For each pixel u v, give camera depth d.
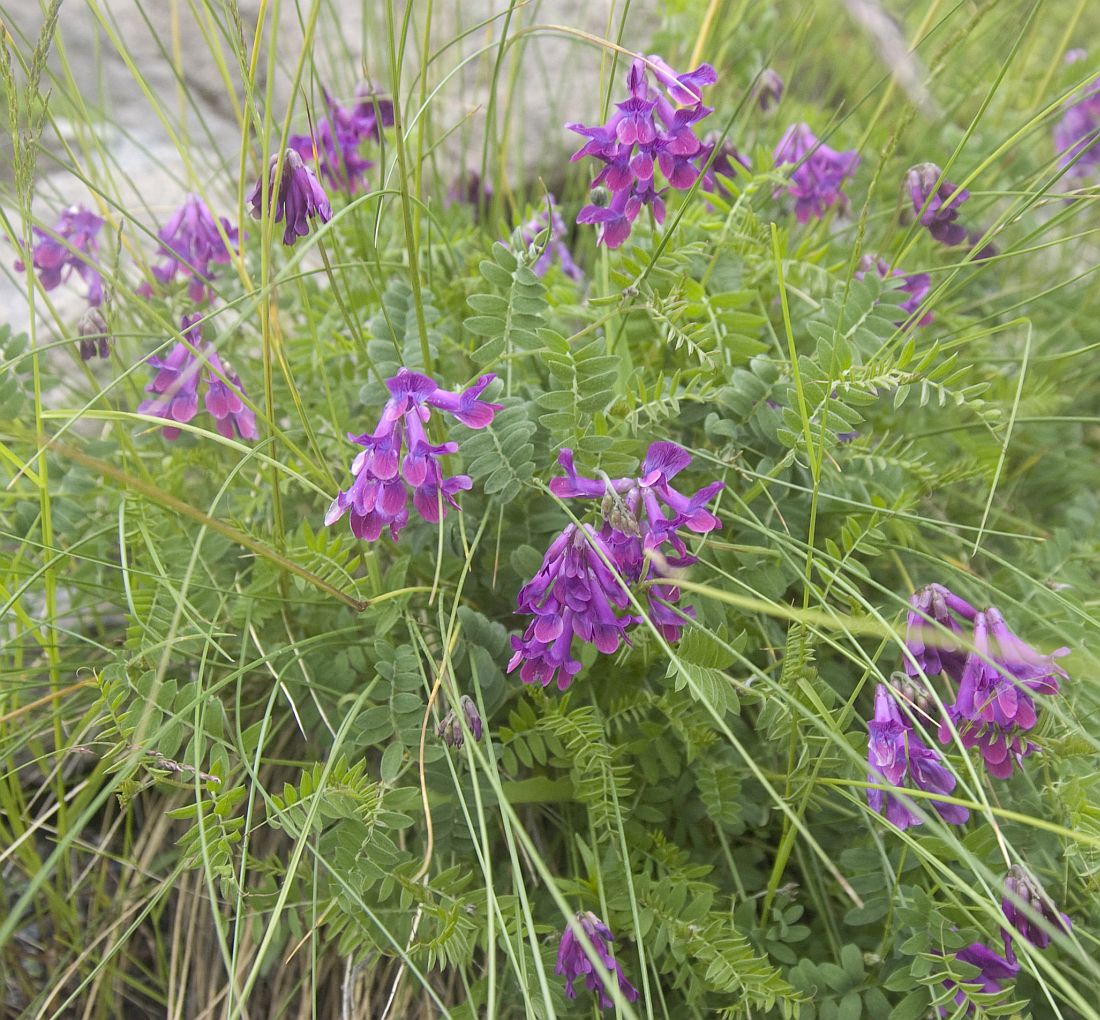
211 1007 0.30
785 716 0.25
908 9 0.44
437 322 0.33
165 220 0.48
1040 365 0.41
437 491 0.25
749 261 0.35
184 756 0.25
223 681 0.25
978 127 0.46
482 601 0.32
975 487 0.38
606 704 0.30
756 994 0.25
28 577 0.30
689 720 0.28
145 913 0.24
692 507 0.24
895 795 0.23
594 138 0.27
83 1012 0.30
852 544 0.28
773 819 0.30
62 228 0.36
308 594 0.30
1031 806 0.27
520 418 0.28
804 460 0.30
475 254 0.37
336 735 0.26
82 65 0.55
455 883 0.25
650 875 0.28
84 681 0.25
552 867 0.31
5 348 0.34
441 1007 0.23
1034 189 0.39
